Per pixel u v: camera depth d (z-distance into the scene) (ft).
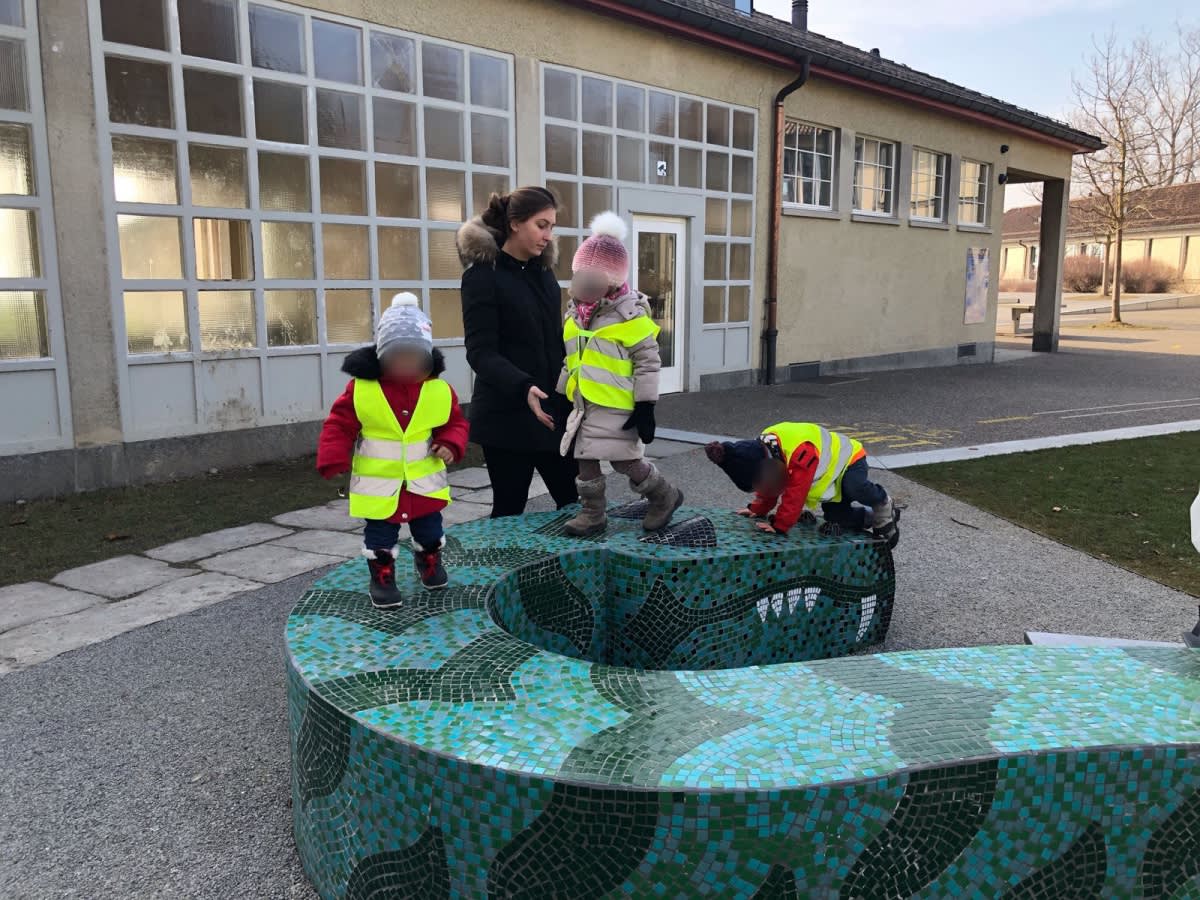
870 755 6.23
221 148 24.32
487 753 6.29
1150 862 6.59
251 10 24.49
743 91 41.04
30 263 21.38
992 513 20.11
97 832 8.69
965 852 6.27
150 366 23.41
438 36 29.01
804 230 45.60
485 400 12.83
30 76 20.75
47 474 21.81
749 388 42.86
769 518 13.15
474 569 10.59
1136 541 18.11
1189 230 159.02
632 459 11.75
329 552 17.40
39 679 12.01
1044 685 7.49
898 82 47.09
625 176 36.27
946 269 55.67
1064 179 64.59
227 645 13.15
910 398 39.40
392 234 28.60
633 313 11.43
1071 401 38.83
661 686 7.43
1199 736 6.55
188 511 20.62
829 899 6.07
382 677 7.56
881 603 13.24
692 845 5.90
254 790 9.44
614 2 33.60
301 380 26.73
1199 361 58.08
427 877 6.57
